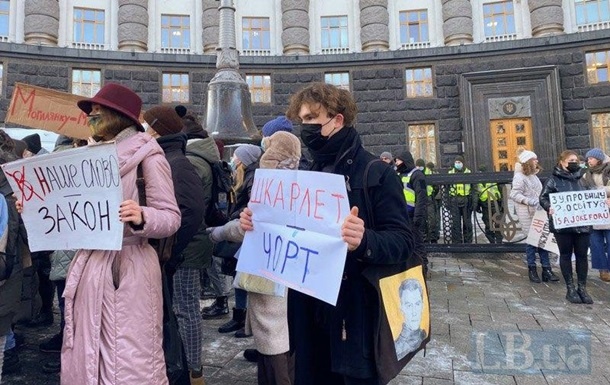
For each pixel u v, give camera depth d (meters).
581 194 5.28
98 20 22.06
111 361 1.89
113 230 1.94
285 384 2.71
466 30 21.89
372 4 22.62
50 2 20.97
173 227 2.04
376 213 1.84
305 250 1.84
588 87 20.33
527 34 21.73
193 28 22.91
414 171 6.14
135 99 2.17
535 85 20.83
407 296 1.87
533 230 6.39
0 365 2.89
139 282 2.00
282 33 23.11
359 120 22.22
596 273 6.93
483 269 7.33
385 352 1.73
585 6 21.11
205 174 3.33
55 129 4.26
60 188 2.07
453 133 21.62
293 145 2.86
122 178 2.03
